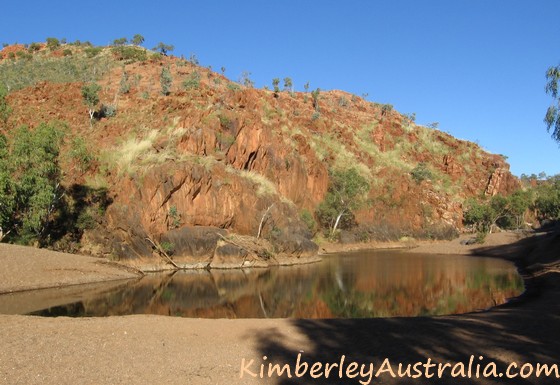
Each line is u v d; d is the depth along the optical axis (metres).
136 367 10.52
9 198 31.11
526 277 32.44
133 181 39.81
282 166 58.31
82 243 36.53
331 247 60.91
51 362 10.62
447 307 21.59
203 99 54.75
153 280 31.81
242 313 20.64
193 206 41.50
